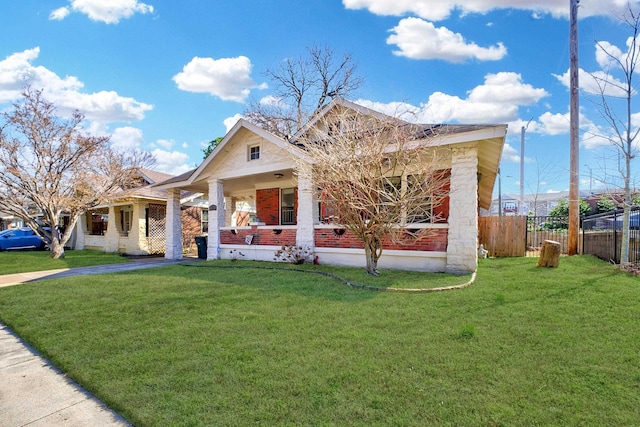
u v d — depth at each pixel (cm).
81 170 1494
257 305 547
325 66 2286
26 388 326
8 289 753
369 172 685
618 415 248
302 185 1041
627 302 497
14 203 1420
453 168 798
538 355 342
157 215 1783
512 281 661
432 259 833
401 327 428
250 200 2233
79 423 269
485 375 306
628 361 325
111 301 609
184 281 772
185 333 434
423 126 809
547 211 2889
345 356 352
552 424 240
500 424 241
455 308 497
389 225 720
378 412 258
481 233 1198
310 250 1026
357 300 559
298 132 1088
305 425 246
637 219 874
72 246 2188
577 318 440
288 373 320
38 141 1381
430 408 261
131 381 320
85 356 381
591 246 1082
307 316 483
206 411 268
